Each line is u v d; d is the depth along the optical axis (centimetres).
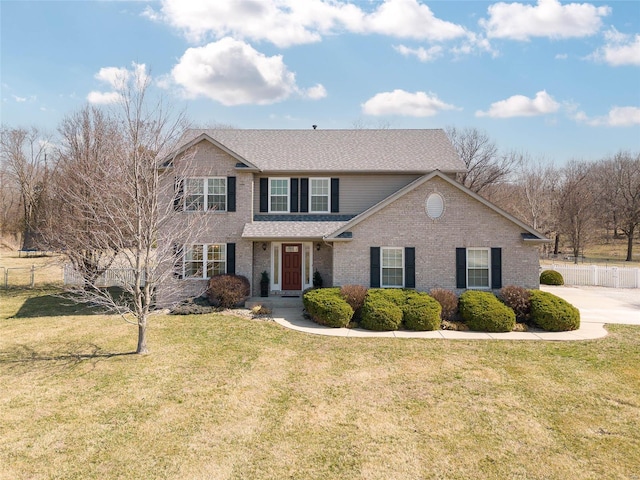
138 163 1221
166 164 1778
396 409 877
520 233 1762
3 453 705
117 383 1013
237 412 862
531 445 732
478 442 743
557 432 778
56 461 683
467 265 1781
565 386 994
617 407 881
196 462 682
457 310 1606
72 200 2062
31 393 952
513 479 634
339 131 2436
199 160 1950
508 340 1383
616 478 636
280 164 2081
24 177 4900
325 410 873
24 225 4678
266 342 1357
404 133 2408
